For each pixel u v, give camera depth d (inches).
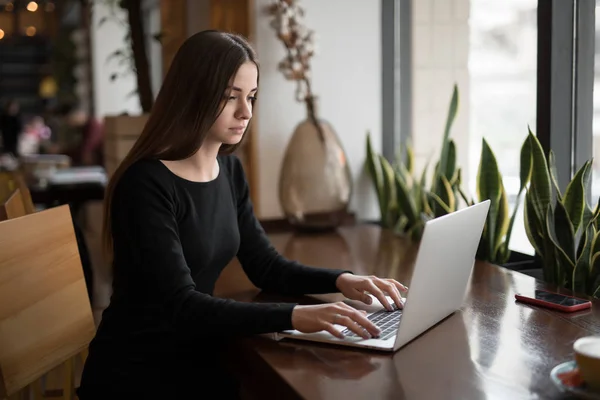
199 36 64.5
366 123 127.5
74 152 278.4
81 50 373.7
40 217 64.1
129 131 127.9
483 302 67.0
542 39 89.0
